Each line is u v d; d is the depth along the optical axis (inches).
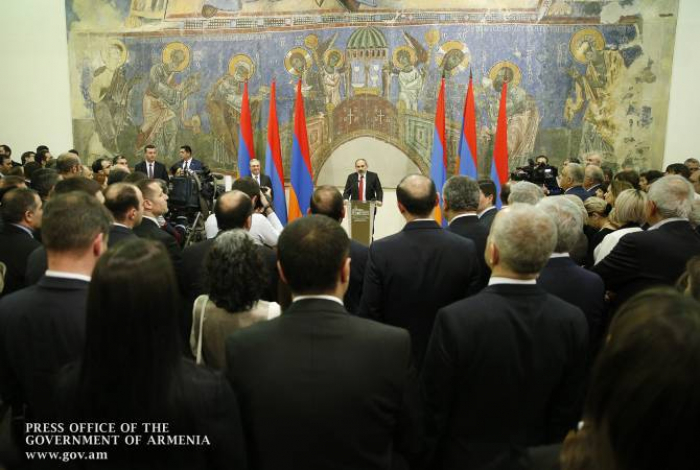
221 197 106.2
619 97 313.6
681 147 314.3
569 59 313.4
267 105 336.5
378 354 52.4
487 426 63.3
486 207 144.6
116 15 341.7
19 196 111.6
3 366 63.6
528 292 63.3
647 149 315.0
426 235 93.7
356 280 110.6
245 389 52.0
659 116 312.0
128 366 41.7
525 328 61.3
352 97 329.4
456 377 62.6
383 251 93.2
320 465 51.0
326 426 50.6
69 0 343.0
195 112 343.0
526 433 63.5
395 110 327.3
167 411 42.4
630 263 96.9
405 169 331.6
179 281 105.1
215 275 71.7
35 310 62.7
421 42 320.2
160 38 339.9
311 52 328.8
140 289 41.7
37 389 62.3
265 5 329.1
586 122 316.8
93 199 68.2
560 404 64.6
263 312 72.8
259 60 333.7
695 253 94.0
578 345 63.1
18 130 360.2
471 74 288.8
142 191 118.6
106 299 41.7
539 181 254.5
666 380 24.5
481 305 62.8
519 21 313.1
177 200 224.2
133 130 349.1
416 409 55.2
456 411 64.4
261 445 51.5
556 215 80.1
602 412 27.0
